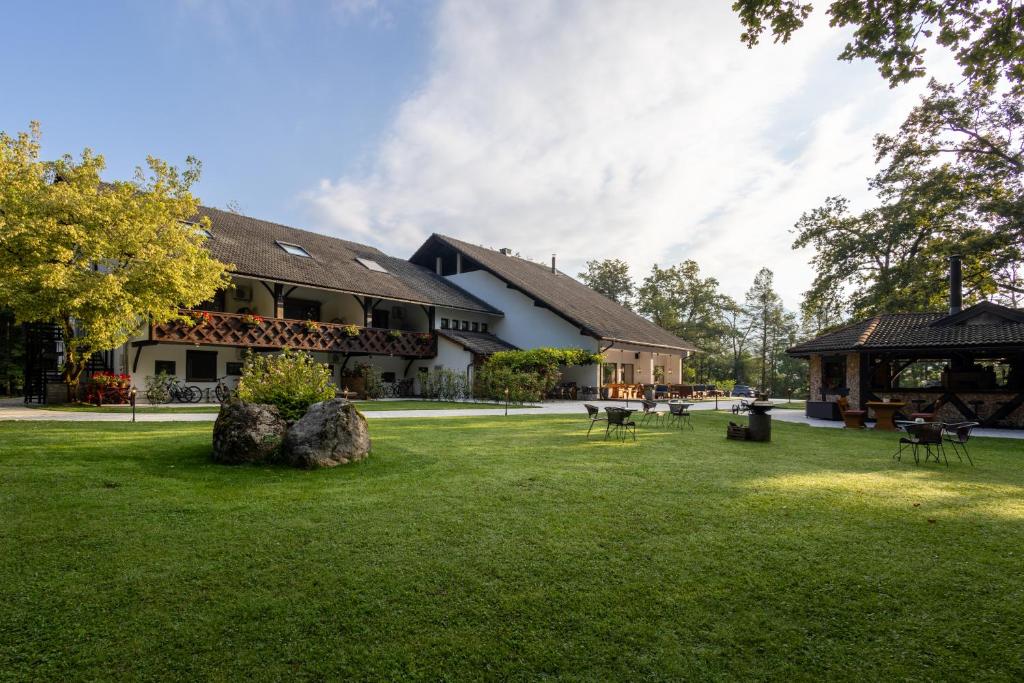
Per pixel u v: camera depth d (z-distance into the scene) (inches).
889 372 627.8
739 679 91.0
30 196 445.1
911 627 109.0
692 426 488.7
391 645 100.0
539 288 1064.2
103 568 130.0
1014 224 725.9
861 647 101.6
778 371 2138.3
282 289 723.4
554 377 854.5
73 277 450.0
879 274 909.8
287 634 103.2
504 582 126.6
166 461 247.6
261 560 136.8
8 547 140.9
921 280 823.1
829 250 960.3
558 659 96.0
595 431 424.2
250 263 696.4
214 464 246.8
